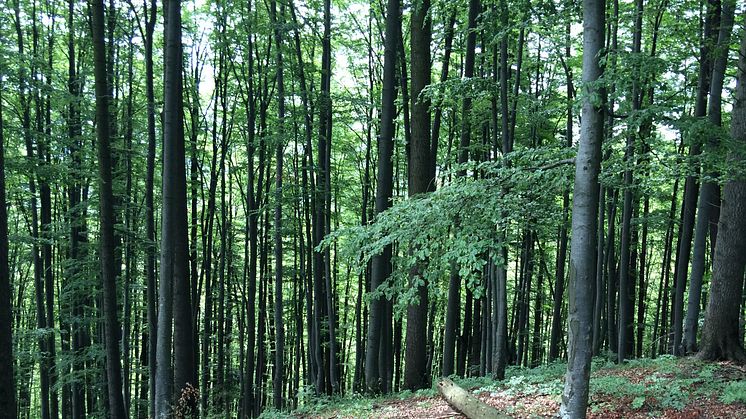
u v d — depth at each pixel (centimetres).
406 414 852
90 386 1716
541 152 628
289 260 2469
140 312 1909
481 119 1304
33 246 1645
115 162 1573
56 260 2044
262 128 1716
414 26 1100
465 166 655
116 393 1016
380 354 1280
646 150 875
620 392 761
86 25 1530
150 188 1366
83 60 1675
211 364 2197
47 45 1838
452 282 1173
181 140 978
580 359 519
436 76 2008
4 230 577
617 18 915
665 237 2080
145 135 1742
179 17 972
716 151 703
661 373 859
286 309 2420
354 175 2638
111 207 1023
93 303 1766
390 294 670
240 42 1728
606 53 611
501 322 1045
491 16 814
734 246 881
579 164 526
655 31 1100
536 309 2252
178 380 959
